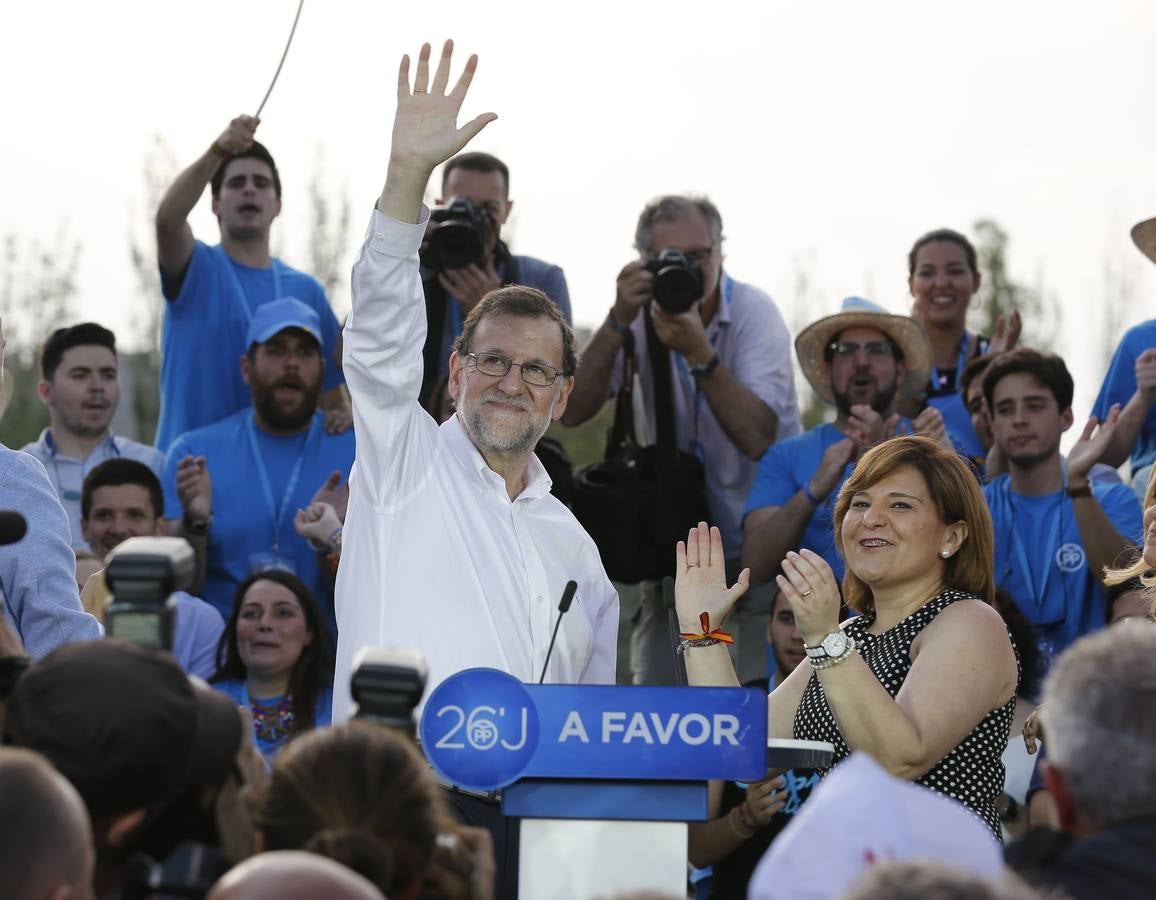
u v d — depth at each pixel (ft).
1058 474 39.50
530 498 26.05
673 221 42.98
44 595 23.58
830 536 39.11
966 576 25.23
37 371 76.43
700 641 25.38
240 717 15.75
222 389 44.37
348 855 13.67
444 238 40.63
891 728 22.49
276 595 35.60
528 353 25.48
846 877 13.32
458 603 24.75
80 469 43.45
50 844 11.94
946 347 45.52
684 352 41.24
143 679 14.53
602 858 19.72
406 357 24.82
